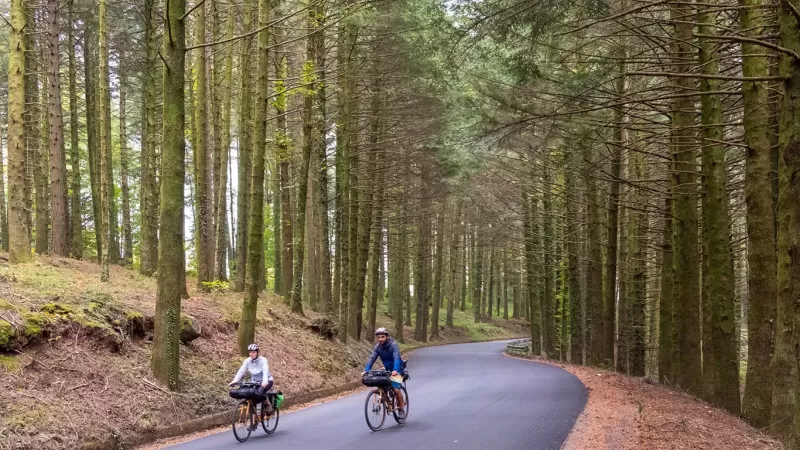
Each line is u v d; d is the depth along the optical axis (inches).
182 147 463.2
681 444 302.7
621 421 377.7
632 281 831.1
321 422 434.6
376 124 1023.0
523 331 2496.3
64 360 397.7
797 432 245.1
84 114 1190.9
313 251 1267.2
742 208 815.1
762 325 404.5
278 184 1254.3
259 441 362.3
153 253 960.9
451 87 807.1
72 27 884.6
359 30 842.2
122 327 477.4
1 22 999.0
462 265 2294.5
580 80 467.5
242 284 872.3
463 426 386.6
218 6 846.5
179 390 450.3
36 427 323.9
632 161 798.5
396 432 372.8
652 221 898.7
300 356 679.7
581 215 999.6
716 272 483.5
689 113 537.0
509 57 487.8
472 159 961.5
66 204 854.5
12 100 583.8
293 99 979.3
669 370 647.1
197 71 766.5
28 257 594.6
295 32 815.7
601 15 420.2
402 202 1227.9
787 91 265.3
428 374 818.8
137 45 938.7
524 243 1230.3
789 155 254.1
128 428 373.1
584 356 1234.6
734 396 473.1
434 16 473.1
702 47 459.2
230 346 589.3
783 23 275.0
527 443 327.0
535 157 840.9
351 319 1052.5
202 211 760.3
